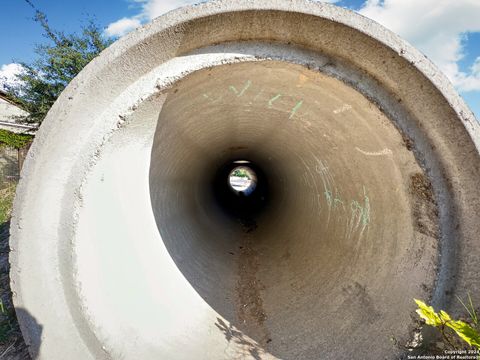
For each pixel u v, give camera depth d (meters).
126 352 2.25
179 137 3.12
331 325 2.74
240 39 2.13
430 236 2.15
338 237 3.35
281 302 3.37
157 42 2.02
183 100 2.45
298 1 1.95
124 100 2.09
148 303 2.54
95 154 2.08
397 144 2.19
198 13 1.95
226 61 2.09
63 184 2.06
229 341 2.82
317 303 3.05
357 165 2.75
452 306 2.11
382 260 2.57
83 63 11.76
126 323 2.31
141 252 2.62
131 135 2.25
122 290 2.36
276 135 3.94
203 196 6.14
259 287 3.80
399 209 2.39
